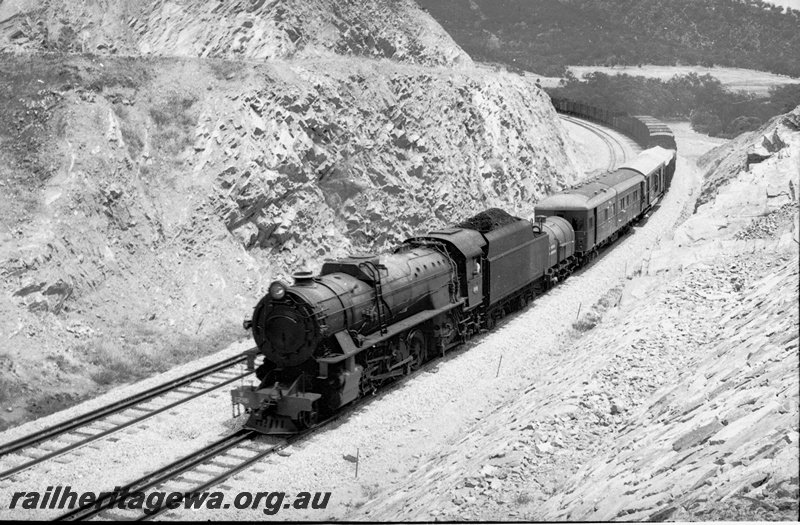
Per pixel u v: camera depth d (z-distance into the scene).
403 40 42.16
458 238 24.38
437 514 12.29
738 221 29.47
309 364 18.02
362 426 18.22
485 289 25.44
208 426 18.19
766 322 15.33
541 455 14.02
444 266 23.14
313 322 17.55
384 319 19.92
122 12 38.09
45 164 24.77
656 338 18.94
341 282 18.95
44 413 19.47
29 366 20.64
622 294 27.30
